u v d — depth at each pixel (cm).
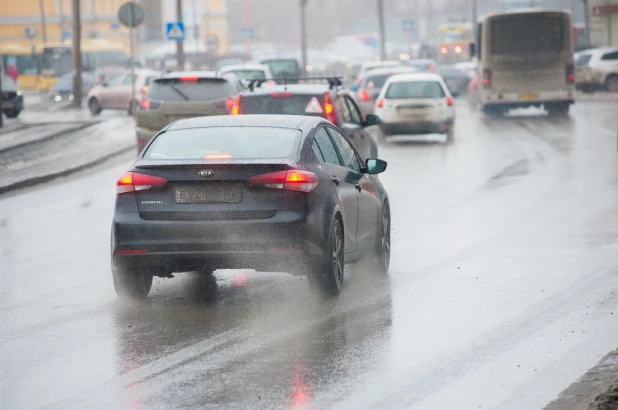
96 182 5006
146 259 2206
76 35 11775
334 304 2238
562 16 8812
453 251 2892
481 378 1645
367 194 2547
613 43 15188
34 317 2161
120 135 7538
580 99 11212
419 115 6862
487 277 2505
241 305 2244
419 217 3562
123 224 2212
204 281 2541
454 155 5884
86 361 1786
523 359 1758
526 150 6009
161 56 18388
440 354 1795
